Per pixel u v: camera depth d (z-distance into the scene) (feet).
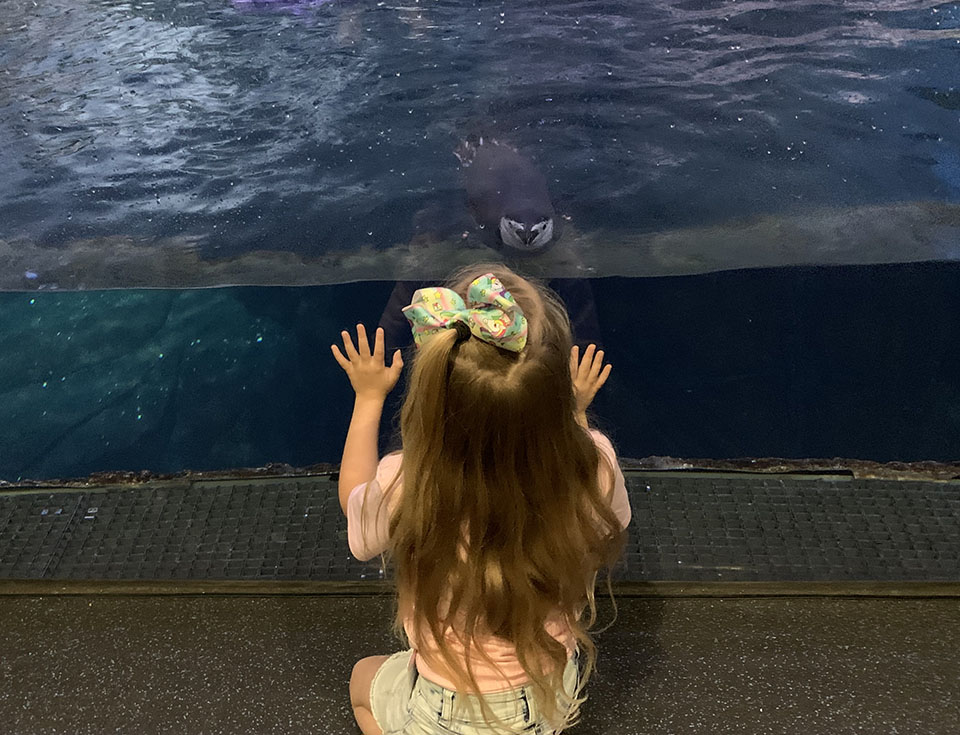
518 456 4.36
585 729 5.80
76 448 13.19
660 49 16.97
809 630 6.44
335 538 7.48
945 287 12.59
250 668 6.32
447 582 4.58
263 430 13.20
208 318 15.10
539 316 4.51
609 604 6.70
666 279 13.29
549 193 12.92
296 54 17.44
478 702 4.71
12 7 19.95
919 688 5.99
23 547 7.50
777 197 12.63
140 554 7.40
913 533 7.28
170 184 13.88
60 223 13.15
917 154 13.46
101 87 16.74
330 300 14.44
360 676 5.63
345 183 13.65
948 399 12.41
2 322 14.65
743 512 7.55
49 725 6.00
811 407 12.32
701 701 5.96
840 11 17.99
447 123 14.96
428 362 4.24
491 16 18.58
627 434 12.30
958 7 17.90
